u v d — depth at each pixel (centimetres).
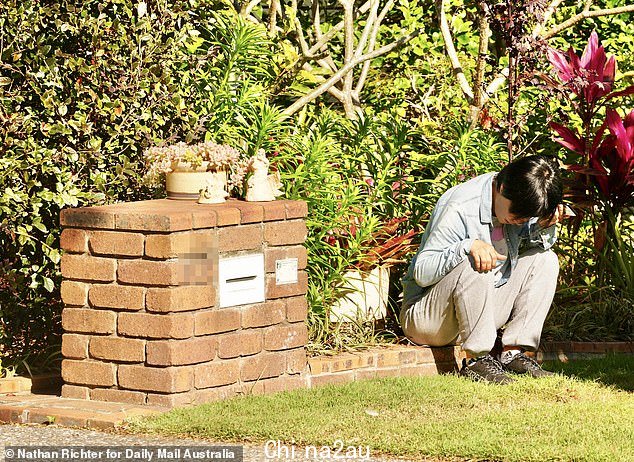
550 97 1216
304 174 1048
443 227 966
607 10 1388
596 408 845
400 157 1195
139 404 864
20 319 1005
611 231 1202
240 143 1079
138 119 1032
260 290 900
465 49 1502
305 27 1534
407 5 1452
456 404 864
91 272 877
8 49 954
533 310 977
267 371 909
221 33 1163
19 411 847
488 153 1174
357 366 971
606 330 1147
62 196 955
